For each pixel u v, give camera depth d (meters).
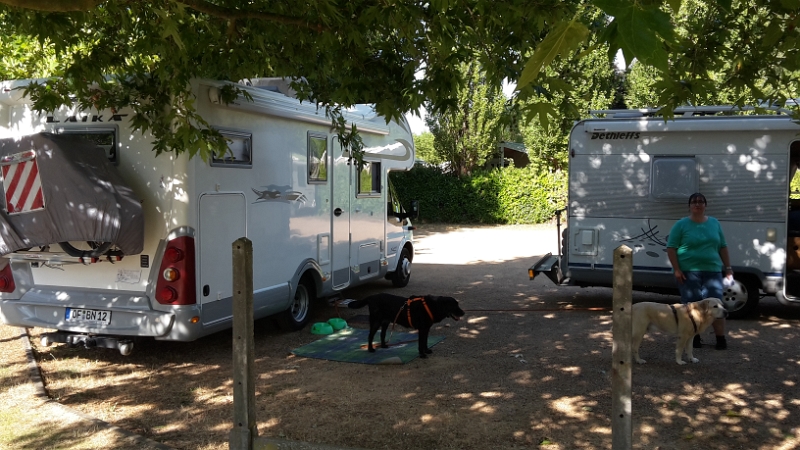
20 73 7.66
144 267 5.98
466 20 4.71
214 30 5.48
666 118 4.57
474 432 4.62
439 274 12.84
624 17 1.65
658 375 6.00
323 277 8.12
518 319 8.56
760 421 4.85
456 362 6.46
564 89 3.94
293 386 5.70
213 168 6.13
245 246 3.65
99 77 5.58
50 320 6.26
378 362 6.39
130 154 5.99
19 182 5.50
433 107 5.60
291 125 7.38
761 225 8.25
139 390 5.62
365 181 9.29
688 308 6.22
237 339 3.67
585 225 8.90
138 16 5.46
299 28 5.43
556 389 5.60
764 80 5.44
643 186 8.62
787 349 6.95
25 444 4.34
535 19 4.08
